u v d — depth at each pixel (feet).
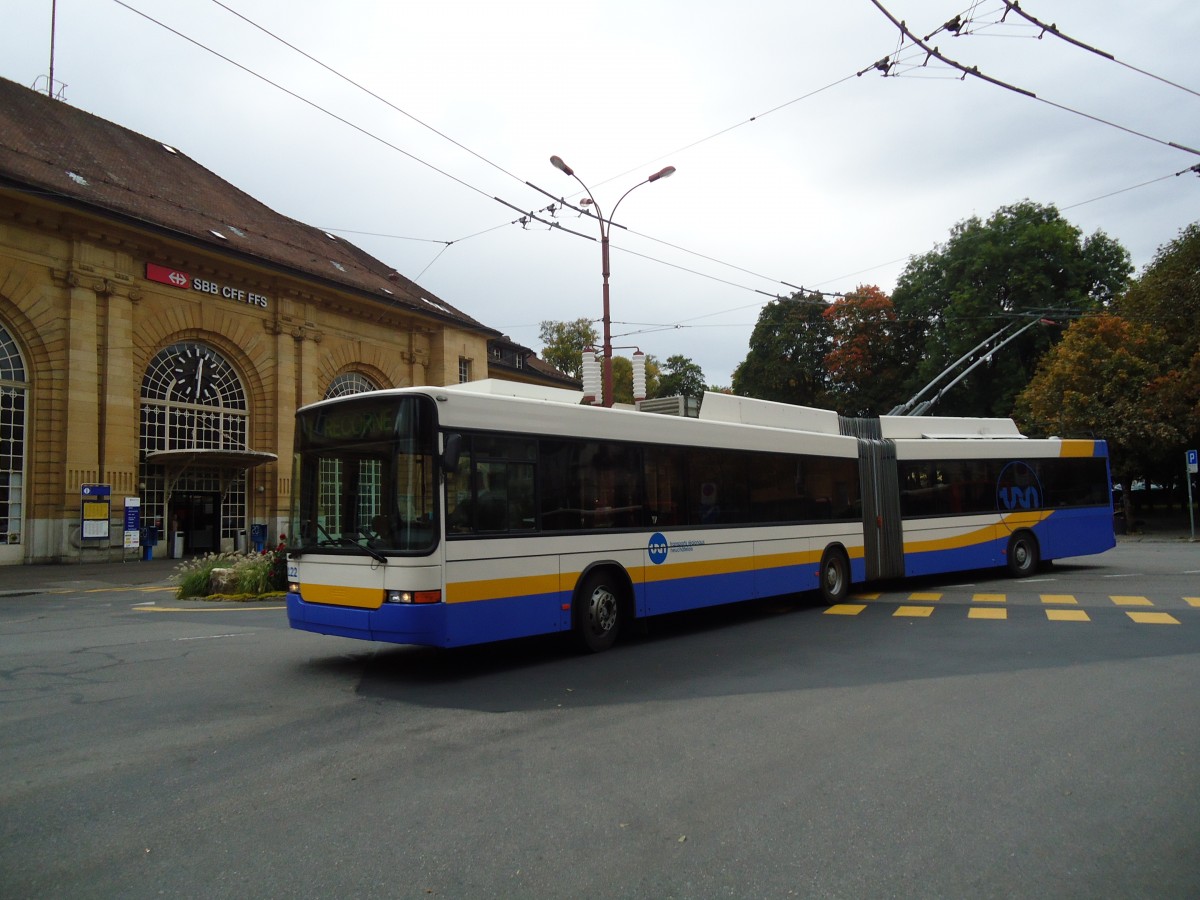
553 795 15.92
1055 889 11.98
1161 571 58.85
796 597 48.01
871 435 49.93
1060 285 130.72
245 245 100.58
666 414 38.52
